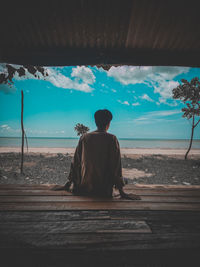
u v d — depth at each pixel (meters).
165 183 6.14
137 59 2.61
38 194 2.43
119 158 2.31
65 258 1.24
